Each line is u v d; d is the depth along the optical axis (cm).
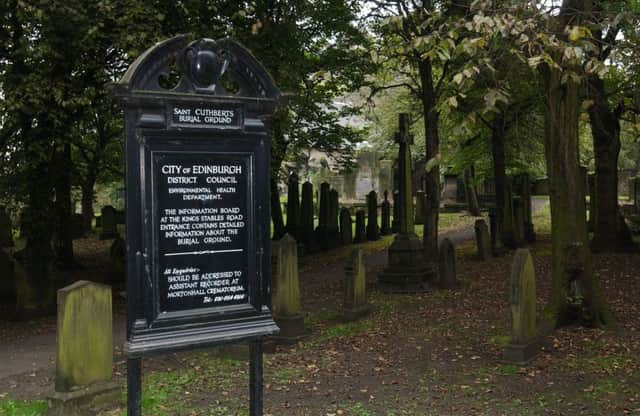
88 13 1267
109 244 2859
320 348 1076
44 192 1534
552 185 1106
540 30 818
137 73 529
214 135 568
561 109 1088
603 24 823
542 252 2078
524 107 1959
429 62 1836
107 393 766
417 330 1187
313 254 2469
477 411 728
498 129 2197
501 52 897
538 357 941
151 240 542
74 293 738
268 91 592
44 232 1532
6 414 752
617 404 738
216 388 844
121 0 1274
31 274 1495
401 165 1666
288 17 1703
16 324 1434
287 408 755
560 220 1100
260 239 594
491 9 810
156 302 545
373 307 1424
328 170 4547
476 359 955
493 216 2130
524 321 927
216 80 564
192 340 555
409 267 1620
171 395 812
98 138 2247
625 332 1062
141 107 537
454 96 775
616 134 1914
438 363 950
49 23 1220
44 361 1088
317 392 820
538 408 733
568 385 813
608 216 1930
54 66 1323
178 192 555
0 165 1466
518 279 923
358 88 2095
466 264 1962
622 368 872
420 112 2602
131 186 535
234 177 581
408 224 1656
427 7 1563
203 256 566
